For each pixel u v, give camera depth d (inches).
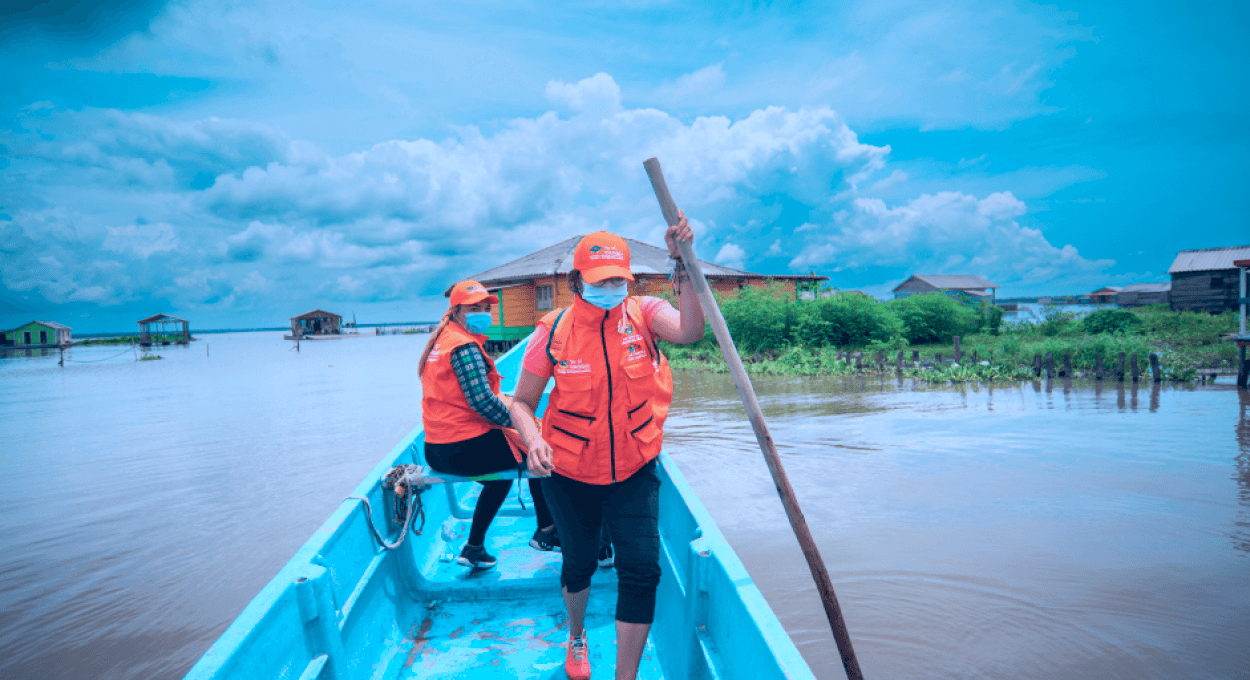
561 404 76.3
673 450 396.2
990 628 173.6
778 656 51.8
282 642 67.8
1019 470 333.1
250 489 376.2
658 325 78.1
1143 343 839.7
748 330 1039.0
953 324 1205.1
